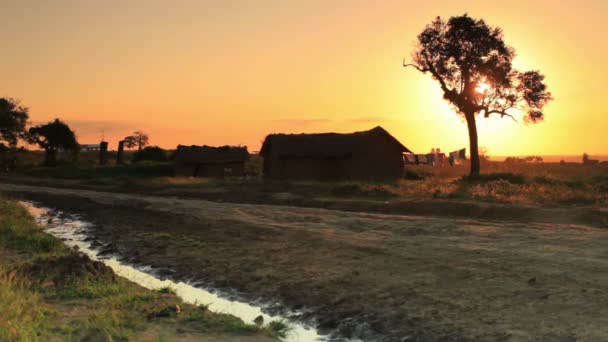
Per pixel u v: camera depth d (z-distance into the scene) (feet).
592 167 187.83
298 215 68.18
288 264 39.29
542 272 33.32
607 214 56.18
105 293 30.27
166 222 65.82
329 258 40.65
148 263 42.55
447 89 147.02
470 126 146.92
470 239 46.78
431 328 24.82
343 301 29.76
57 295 29.55
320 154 143.02
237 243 48.83
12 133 283.59
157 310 27.02
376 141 145.48
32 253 43.50
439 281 32.68
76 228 66.03
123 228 62.54
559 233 48.01
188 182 134.82
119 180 163.22
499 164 246.27
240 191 108.27
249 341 23.07
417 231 52.49
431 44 147.02
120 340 22.29
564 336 22.63
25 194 124.36
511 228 52.34
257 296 32.17
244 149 206.18
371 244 45.50
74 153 313.32
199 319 25.93
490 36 143.74
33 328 22.95
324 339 24.79
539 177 111.86
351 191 95.96
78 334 22.98
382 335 24.72
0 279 30.14
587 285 29.91
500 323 24.79
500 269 34.63
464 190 87.45
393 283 32.73
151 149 281.74
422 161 223.30
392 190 93.25
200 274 37.99
